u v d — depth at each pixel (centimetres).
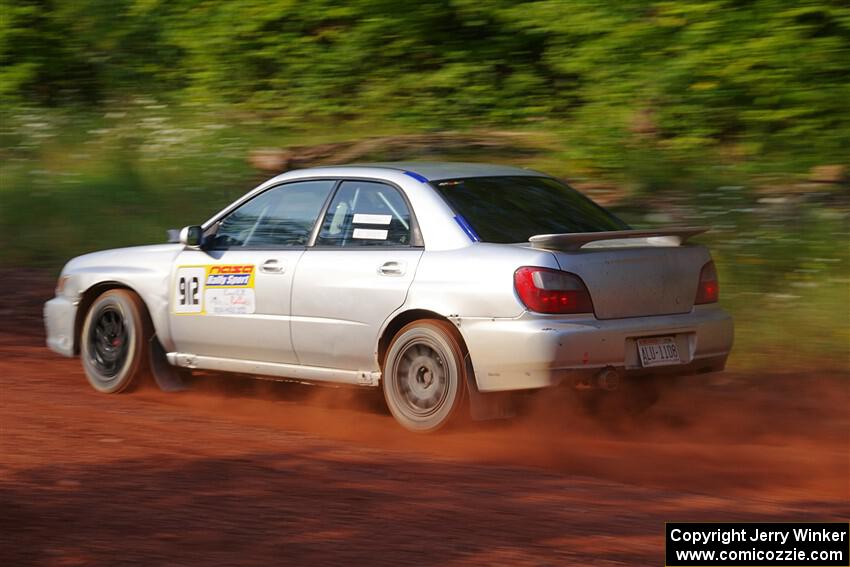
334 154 1875
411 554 598
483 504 693
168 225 1728
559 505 692
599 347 844
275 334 980
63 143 2098
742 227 1418
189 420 948
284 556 595
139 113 2186
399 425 938
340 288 935
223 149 1945
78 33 2403
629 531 641
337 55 2112
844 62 1559
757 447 875
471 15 1967
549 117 1995
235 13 2145
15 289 1606
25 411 970
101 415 961
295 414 1002
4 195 1886
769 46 1564
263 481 745
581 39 1797
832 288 1258
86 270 1123
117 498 704
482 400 872
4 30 2375
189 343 1048
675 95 1666
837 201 1477
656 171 1608
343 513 671
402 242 920
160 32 2303
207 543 616
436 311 874
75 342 1132
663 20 1667
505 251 861
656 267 888
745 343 1183
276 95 2180
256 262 998
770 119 1599
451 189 928
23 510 679
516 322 838
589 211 969
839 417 990
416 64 2112
